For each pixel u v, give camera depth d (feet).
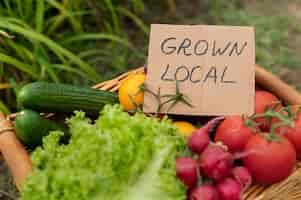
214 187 2.97
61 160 2.97
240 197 2.96
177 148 3.16
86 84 6.57
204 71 3.77
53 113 4.02
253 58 3.77
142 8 7.45
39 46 6.06
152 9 8.19
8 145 3.48
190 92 3.74
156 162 2.92
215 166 2.88
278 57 7.36
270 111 3.25
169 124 3.25
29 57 5.88
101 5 7.39
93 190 2.79
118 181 2.87
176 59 3.81
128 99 3.86
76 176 2.78
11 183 5.79
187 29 3.84
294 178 3.43
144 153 2.93
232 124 3.29
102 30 7.25
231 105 3.70
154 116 3.57
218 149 2.96
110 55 7.20
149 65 3.83
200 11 8.18
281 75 7.11
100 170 2.81
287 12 8.19
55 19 6.77
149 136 3.00
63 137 3.76
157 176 2.87
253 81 3.73
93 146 2.89
